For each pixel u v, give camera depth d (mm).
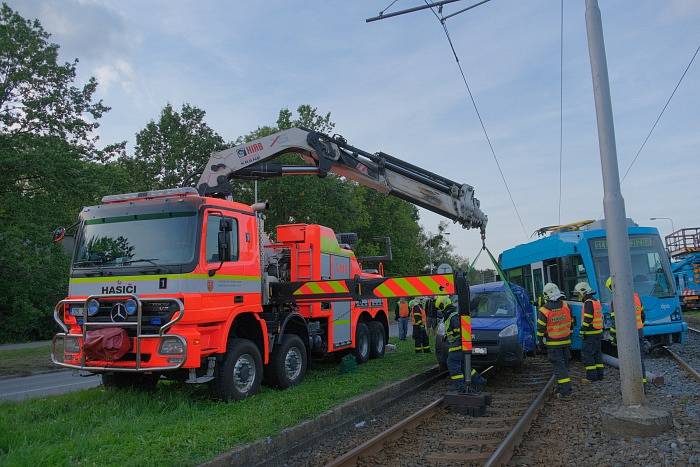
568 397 8695
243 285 8539
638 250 12961
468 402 8070
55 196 20781
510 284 12008
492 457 5496
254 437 6043
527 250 15945
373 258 16984
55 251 21172
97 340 7094
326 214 33812
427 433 7156
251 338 8977
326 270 11766
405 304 19938
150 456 5320
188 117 31531
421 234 66812
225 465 5383
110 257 7883
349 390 8781
